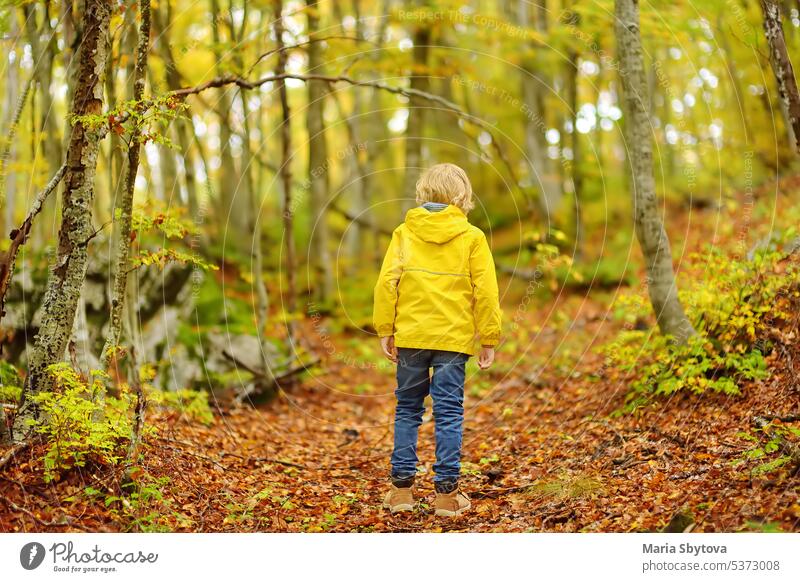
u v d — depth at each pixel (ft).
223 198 33.68
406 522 10.82
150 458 11.60
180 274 21.39
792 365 12.42
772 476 9.48
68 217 11.00
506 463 13.47
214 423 16.44
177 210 17.48
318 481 13.01
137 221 11.57
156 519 9.91
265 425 17.39
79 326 14.16
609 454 12.31
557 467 12.39
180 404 16.24
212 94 28.53
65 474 10.20
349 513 11.32
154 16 21.59
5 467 10.06
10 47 18.69
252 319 22.66
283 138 22.84
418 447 15.52
